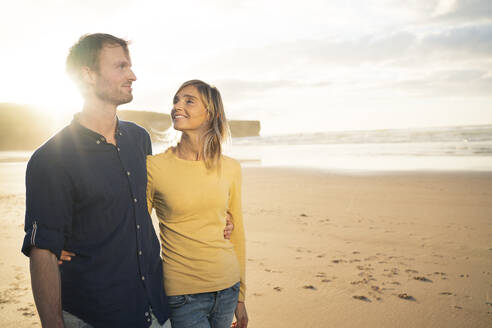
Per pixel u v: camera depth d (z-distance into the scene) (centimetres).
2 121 7969
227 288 206
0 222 738
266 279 455
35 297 149
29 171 156
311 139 6794
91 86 170
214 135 204
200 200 201
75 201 164
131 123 204
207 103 203
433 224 727
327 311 370
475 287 429
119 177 174
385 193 1098
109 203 169
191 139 206
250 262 518
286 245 598
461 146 3394
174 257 201
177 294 198
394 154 2830
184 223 203
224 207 209
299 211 862
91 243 168
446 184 1247
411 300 395
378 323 347
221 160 209
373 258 532
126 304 173
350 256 541
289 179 1485
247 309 377
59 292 152
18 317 348
